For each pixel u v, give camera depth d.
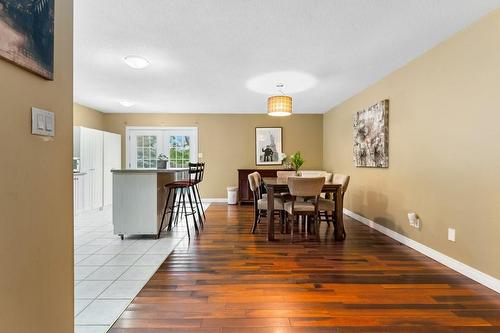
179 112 6.83
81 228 4.25
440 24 2.46
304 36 2.71
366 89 4.55
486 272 2.31
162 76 3.96
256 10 2.26
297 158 4.48
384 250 3.24
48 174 1.14
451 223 2.69
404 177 3.48
